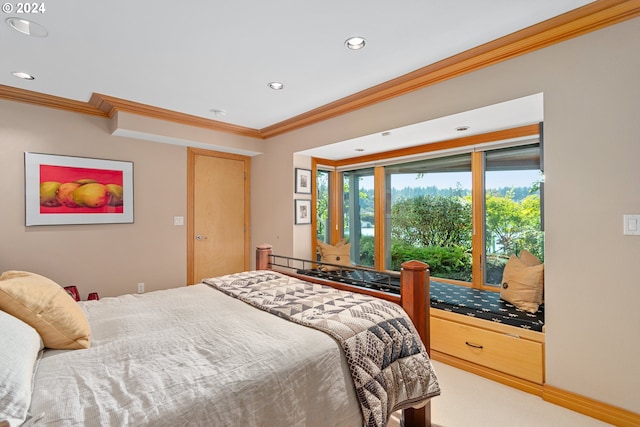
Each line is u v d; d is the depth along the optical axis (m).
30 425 0.77
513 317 2.22
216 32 1.89
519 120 2.50
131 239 3.39
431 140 3.18
